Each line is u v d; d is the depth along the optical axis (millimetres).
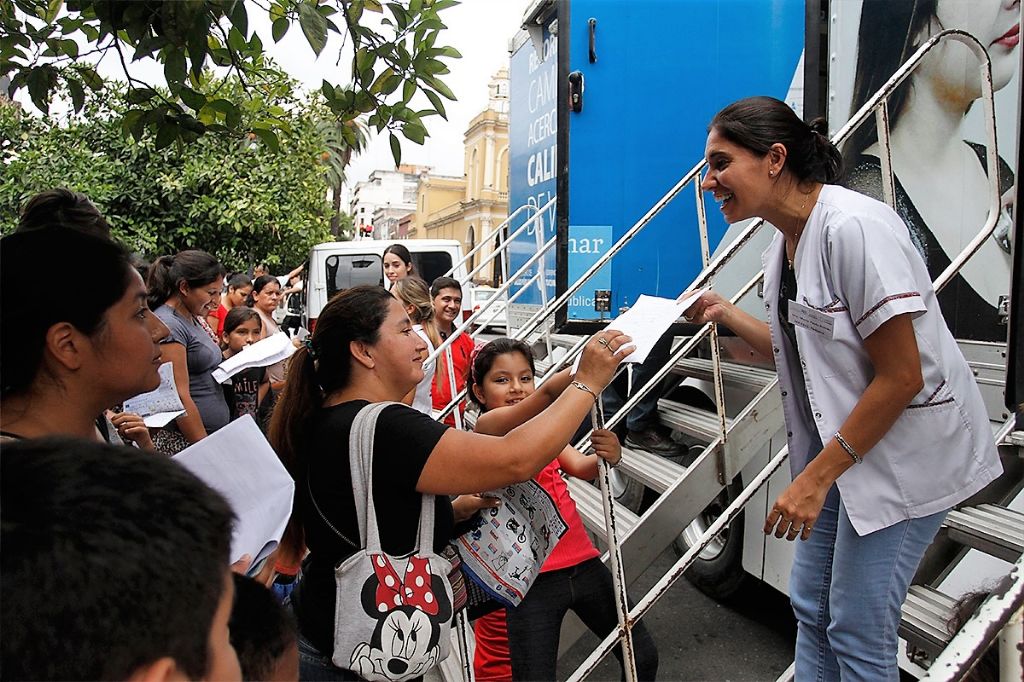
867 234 1596
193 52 1479
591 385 1590
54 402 1257
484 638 2590
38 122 8719
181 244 9359
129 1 1470
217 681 695
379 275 9453
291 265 11148
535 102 4953
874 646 1735
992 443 1750
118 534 626
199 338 3621
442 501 1650
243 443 1535
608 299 3600
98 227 1918
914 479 1666
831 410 1718
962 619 1747
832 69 3016
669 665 3316
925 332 1650
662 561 4371
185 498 696
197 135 1887
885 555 1702
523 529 2014
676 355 2684
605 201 3598
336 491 1562
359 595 1496
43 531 615
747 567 3412
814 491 1654
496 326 7727
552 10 4488
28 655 595
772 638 3553
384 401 1712
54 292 1215
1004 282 2252
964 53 2393
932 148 2512
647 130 3562
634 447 3551
